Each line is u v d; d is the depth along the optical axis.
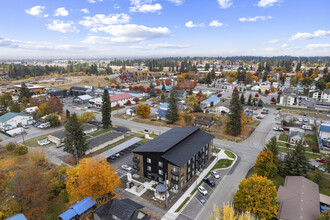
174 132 61.31
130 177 48.44
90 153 62.59
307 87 179.75
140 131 82.19
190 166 48.53
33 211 37.34
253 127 85.94
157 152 46.12
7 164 55.88
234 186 46.44
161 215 37.81
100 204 39.69
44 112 99.69
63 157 60.31
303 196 38.62
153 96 150.50
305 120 91.75
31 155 59.47
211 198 42.56
